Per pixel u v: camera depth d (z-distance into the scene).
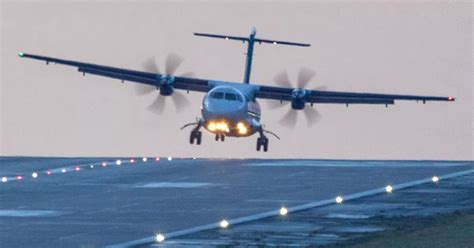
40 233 94.31
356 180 138.75
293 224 97.00
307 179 141.88
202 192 127.31
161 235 90.88
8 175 153.12
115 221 101.88
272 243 85.44
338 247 82.44
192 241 87.38
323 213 104.81
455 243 81.50
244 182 139.12
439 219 97.31
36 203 118.00
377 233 89.44
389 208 107.94
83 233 93.94
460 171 149.25
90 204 116.56
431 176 141.88
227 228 94.88
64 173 155.38
